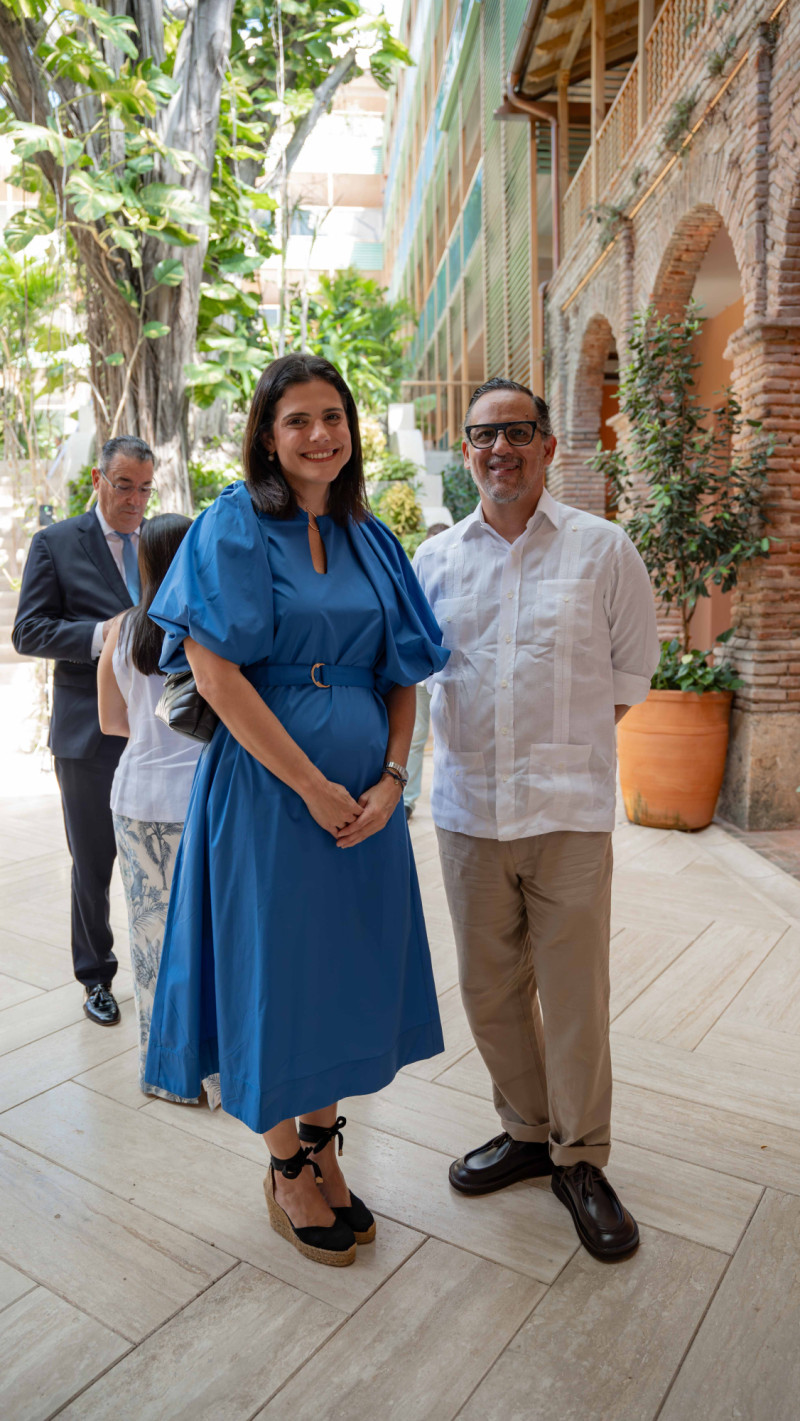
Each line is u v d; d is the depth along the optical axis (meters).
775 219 4.92
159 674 2.42
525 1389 1.60
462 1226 2.03
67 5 6.35
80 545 3.03
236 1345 1.71
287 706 1.75
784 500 5.13
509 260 14.06
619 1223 1.92
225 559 1.67
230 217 7.84
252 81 9.50
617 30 9.45
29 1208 2.10
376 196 28.22
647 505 5.68
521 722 1.93
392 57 9.52
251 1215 2.08
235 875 1.75
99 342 7.35
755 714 5.13
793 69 4.62
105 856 3.03
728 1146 2.29
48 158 6.59
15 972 3.43
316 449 1.73
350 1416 1.55
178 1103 2.56
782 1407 1.55
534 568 1.95
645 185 6.99
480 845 1.99
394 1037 1.89
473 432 1.89
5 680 9.12
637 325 5.78
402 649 1.87
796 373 5.08
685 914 3.89
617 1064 2.69
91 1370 1.66
